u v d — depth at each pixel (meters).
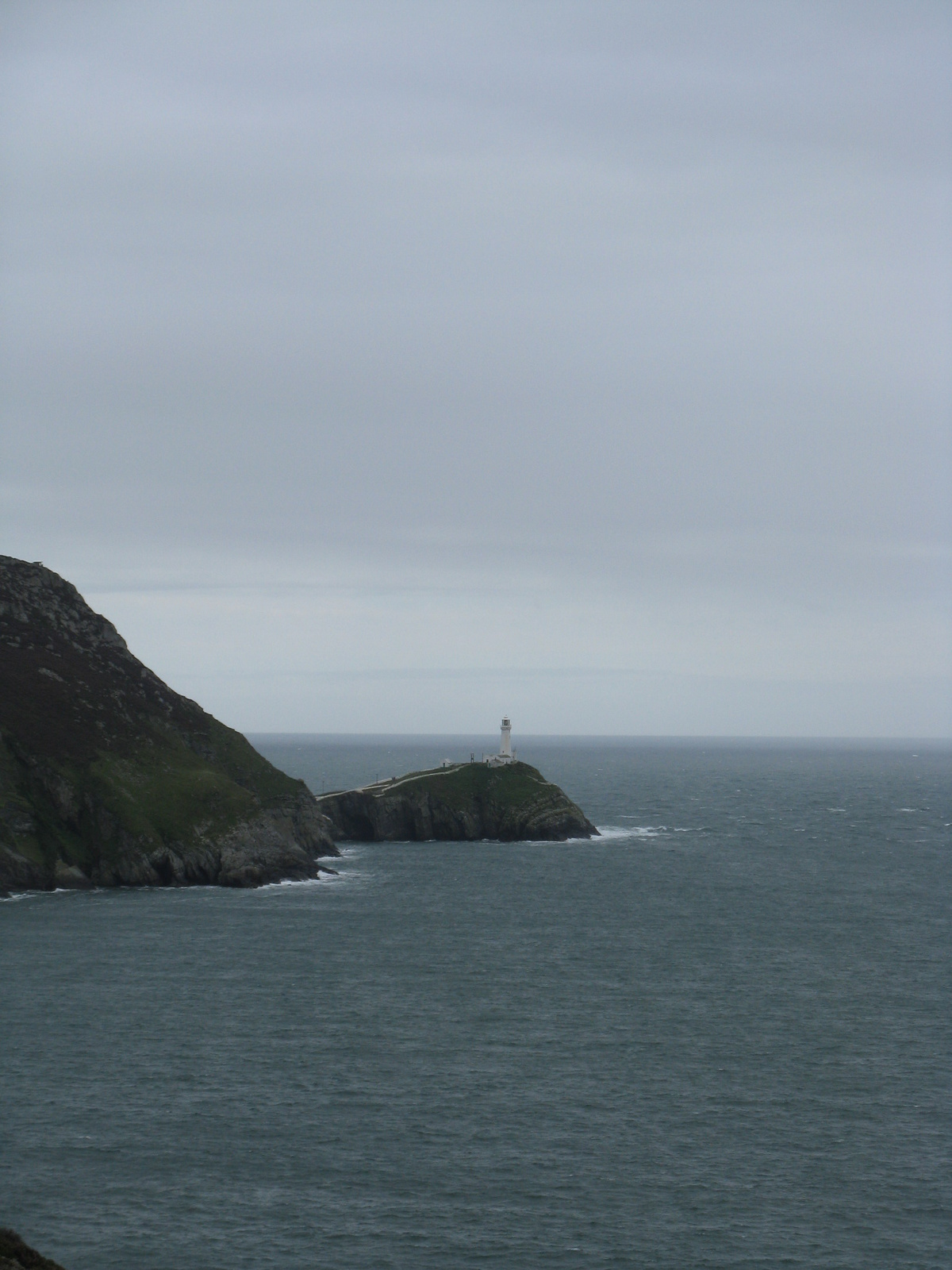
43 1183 63.91
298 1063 81.56
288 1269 56.50
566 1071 81.06
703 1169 67.00
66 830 155.62
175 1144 68.62
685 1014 94.50
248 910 136.12
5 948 112.94
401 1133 70.62
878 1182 65.88
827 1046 86.81
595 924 131.00
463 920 132.38
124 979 101.75
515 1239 59.47
